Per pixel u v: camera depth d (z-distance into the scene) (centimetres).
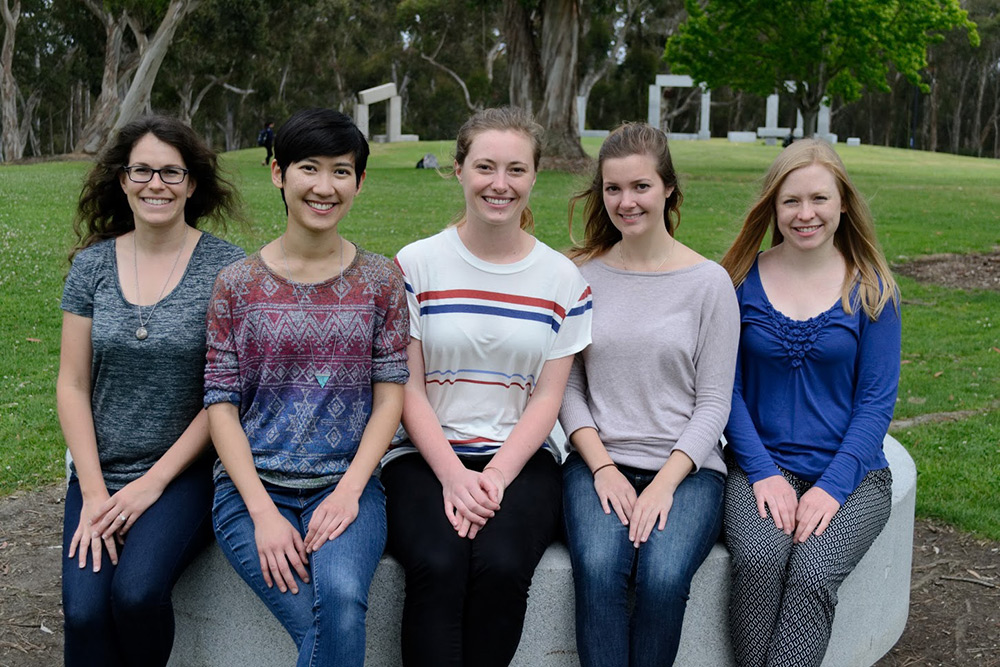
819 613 249
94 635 236
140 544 241
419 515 248
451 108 4831
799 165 287
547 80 2353
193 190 284
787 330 285
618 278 290
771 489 269
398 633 257
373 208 1437
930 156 3503
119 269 270
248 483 246
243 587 262
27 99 4325
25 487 444
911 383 647
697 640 268
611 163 282
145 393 265
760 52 2722
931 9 2530
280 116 4372
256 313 253
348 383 256
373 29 4525
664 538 249
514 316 275
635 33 4375
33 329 716
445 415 280
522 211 282
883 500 275
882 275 286
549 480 268
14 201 1368
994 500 439
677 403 281
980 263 1107
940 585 363
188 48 3425
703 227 1286
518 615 240
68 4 3272
